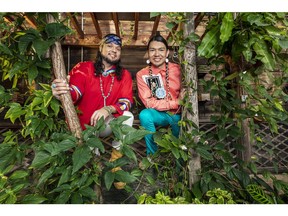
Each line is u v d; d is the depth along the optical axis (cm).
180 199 122
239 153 191
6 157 118
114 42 180
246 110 150
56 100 122
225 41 138
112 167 114
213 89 148
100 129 109
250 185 137
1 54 125
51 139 119
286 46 129
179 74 186
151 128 181
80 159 97
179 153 132
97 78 179
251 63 153
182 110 148
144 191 154
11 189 106
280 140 336
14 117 119
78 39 343
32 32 112
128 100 181
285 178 235
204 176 136
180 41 144
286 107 260
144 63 373
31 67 118
